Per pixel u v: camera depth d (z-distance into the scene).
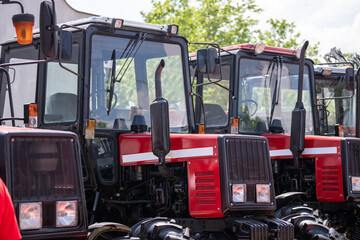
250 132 6.96
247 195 5.11
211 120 7.21
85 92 5.24
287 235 5.12
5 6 9.38
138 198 5.55
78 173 3.90
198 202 5.14
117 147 5.43
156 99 4.90
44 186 3.75
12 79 5.84
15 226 2.68
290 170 7.05
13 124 5.17
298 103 6.52
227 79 7.10
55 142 3.84
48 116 5.45
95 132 5.28
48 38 4.14
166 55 5.73
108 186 5.37
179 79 5.77
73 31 5.39
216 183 5.06
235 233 5.11
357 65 9.80
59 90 5.40
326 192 6.75
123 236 4.52
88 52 5.29
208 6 19.55
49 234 3.70
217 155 5.07
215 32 19.50
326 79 9.76
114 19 5.39
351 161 6.65
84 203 3.89
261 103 7.11
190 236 5.00
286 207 6.03
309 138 6.92
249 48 7.12
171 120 5.65
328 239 5.46
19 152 3.69
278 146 6.77
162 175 5.14
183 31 19.23
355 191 6.63
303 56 6.51
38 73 5.56
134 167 5.44
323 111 9.31
